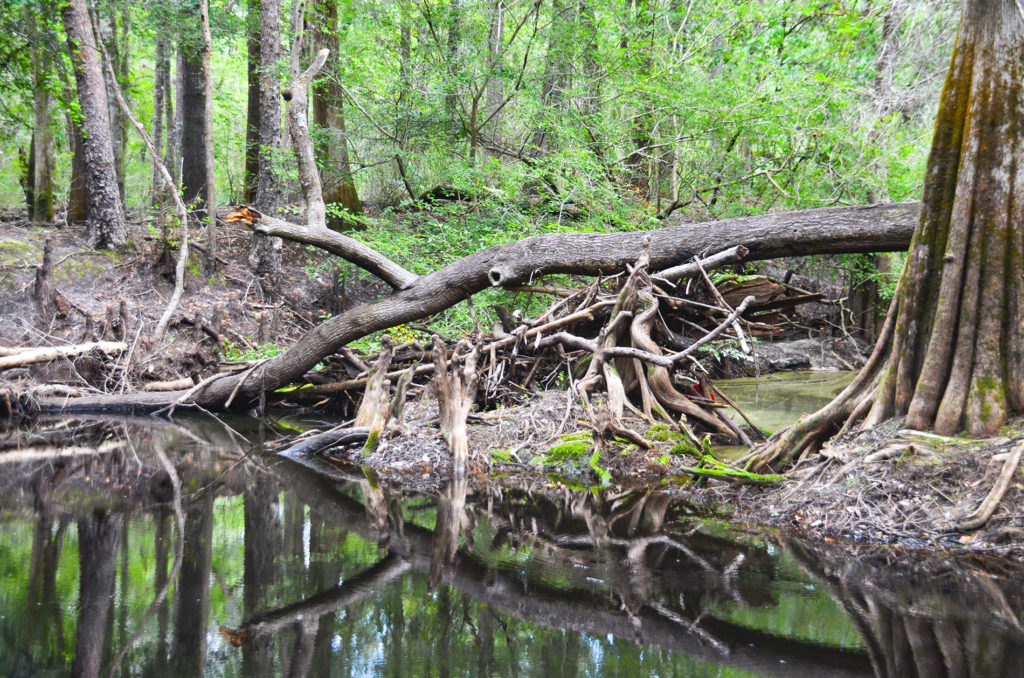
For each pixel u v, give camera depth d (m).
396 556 4.51
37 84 15.32
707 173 13.70
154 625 3.44
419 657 3.11
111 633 3.34
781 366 14.32
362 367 10.05
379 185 17.89
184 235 12.94
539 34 15.70
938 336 5.11
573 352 8.88
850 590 3.88
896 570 4.17
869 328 15.19
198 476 6.79
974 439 4.89
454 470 6.87
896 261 12.98
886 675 2.92
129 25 20.20
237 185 25.06
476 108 15.38
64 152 23.23
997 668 2.96
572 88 14.53
